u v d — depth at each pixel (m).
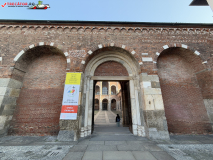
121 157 4.08
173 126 7.54
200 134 7.39
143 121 7.22
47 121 7.39
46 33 8.42
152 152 4.53
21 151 4.57
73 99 6.74
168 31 8.89
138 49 8.17
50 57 8.98
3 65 7.45
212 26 9.12
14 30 8.50
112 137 6.78
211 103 7.62
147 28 8.90
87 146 5.21
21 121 7.31
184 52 8.71
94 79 8.41
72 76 7.23
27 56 8.25
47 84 8.22
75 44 8.10
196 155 4.23
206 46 8.50
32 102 7.75
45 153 4.39
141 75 7.55
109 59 8.96
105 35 8.52
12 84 7.39
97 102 45.22
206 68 7.95
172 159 3.91
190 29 9.02
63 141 5.93
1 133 6.61
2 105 6.73
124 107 11.59
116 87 41.44
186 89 8.40
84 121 7.27
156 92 7.13
